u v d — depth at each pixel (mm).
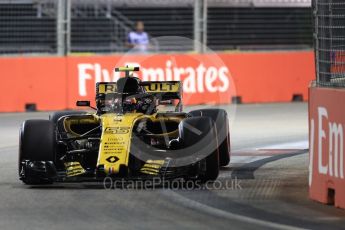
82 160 33906
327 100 28531
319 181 29125
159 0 76312
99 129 33812
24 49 70562
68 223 25484
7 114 64562
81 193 30844
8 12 70562
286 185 32781
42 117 61812
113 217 26375
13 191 31531
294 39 77625
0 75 65250
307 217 26391
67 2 66375
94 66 66625
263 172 36344
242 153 42906
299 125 56000
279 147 45281
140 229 24531
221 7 77688
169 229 24516
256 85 71500
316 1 30453
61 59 66188
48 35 71125
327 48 29641
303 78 73000
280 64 72312
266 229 24531
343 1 28469
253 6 76188
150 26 76750
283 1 76312
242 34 77062
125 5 77500
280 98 72312
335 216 26562
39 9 71875
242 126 55625
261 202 29094
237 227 24812
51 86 66062
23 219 26188
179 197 29953
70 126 34531
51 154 32094
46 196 30312
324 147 28812
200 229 24516
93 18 74625
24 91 65688
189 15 78000
